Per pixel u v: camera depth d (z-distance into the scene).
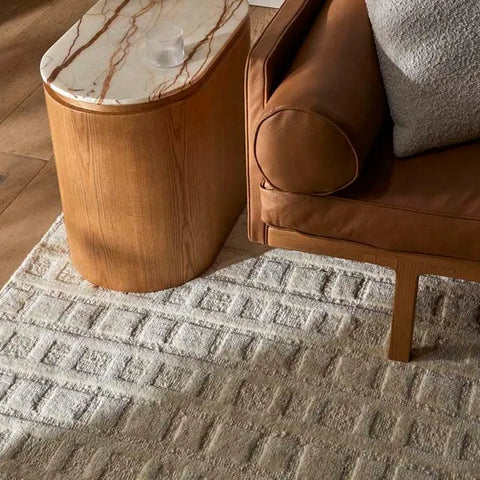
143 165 1.78
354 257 1.71
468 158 1.62
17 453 1.68
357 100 1.55
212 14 1.95
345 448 1.66
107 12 1.96
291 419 1.72
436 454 1.65
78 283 2.04
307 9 1.81
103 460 1.66
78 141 1.76
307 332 1.90
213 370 1.82
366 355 1.84
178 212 1.89
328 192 1.58
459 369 1.81
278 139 1.53
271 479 1.62
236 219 2.20
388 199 1.58
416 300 1.85
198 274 2.05
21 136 2.51
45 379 1.82
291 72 1.60
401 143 1.63
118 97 1.68
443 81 1.56
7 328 1.93
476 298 1.96
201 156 1.88
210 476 1.63
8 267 2.11
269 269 2.05
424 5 1.56
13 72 2.78
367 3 1.69
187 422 1.72
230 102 1.97
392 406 1.74
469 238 1.57
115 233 1.90
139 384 1.80
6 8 3.08
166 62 1.77
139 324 1.93
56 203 2.29
